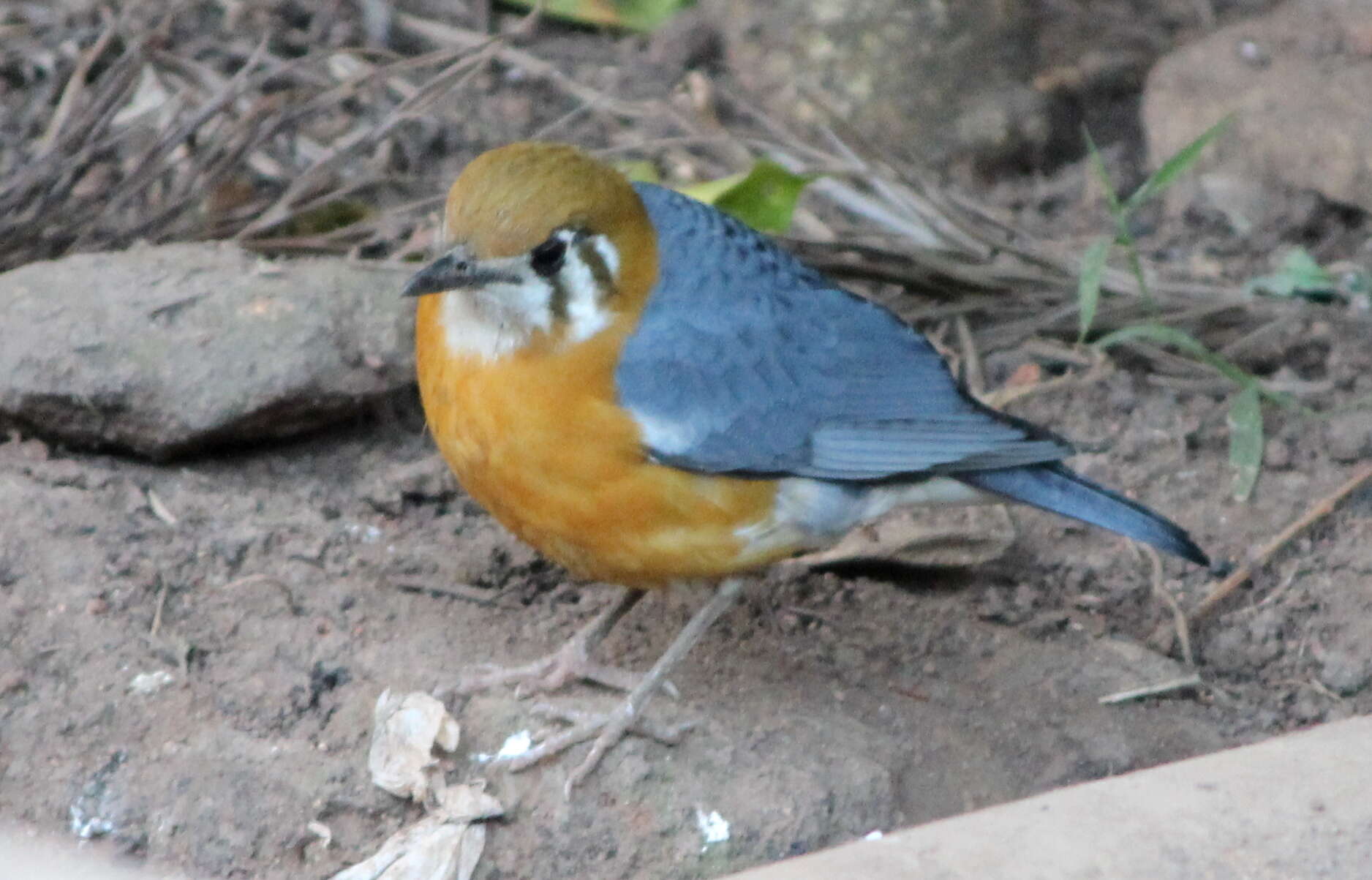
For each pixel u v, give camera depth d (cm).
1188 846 777
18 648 918
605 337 863
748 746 899
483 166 850
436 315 872
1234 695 1052
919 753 945
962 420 949
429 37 1589
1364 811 800
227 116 1413
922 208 1431
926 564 1120
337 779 858
